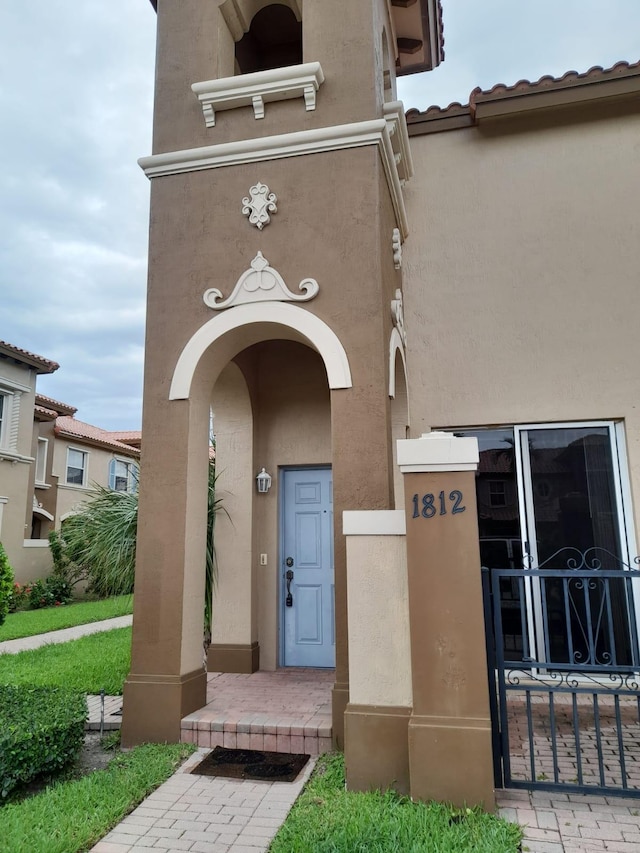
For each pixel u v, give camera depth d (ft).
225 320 19.11
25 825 11.96
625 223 23.82
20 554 60.29
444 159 25.61
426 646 13.44
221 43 21.57
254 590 24.52
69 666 28.25
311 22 20.68
